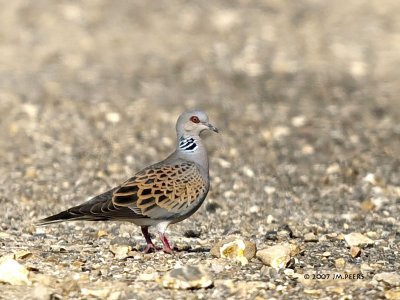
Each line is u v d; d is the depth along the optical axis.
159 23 29.88
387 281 9.29
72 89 22.88
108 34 28.69
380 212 13.56
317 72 25.17
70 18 29.97
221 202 14.08
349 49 27.45
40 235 11.77
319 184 15.47
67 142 18.12
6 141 18.08
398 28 29.52
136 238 11.73
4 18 29.78
